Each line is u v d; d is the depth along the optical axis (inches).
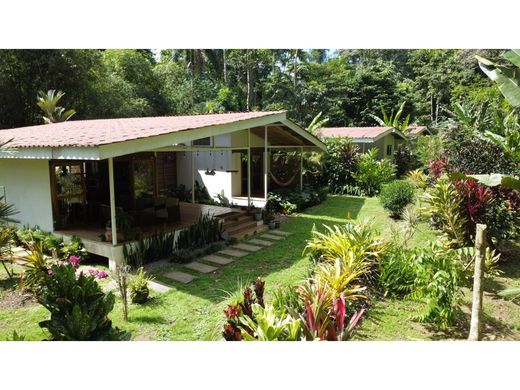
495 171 388.8
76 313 168.4
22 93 858.8
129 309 241.1
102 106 966.4
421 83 1491.1
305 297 207.6
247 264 327.9
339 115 1470.2
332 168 765.9
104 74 997.8
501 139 340.5
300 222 501.7
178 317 230.5
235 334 178.5
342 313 175.0
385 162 766.5
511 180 226.2
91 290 181.5
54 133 417.7
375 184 730.2
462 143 439.8
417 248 279.9
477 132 426.0
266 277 295.0
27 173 401.4
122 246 315.0
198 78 1461.6
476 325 198.4
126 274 243.3
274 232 446.6
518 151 309.1
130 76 1222.9
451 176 253.0
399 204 504.1
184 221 434.3
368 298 241.1
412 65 1716.3
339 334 170.2
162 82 1302.9
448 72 1301.7
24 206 413.1
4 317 233.5
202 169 644.7
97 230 379.9
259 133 601.0
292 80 1487.5
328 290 212.4
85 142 285.1
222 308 241.1
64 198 391.9
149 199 413.4
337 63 1595.7
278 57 1588.3
